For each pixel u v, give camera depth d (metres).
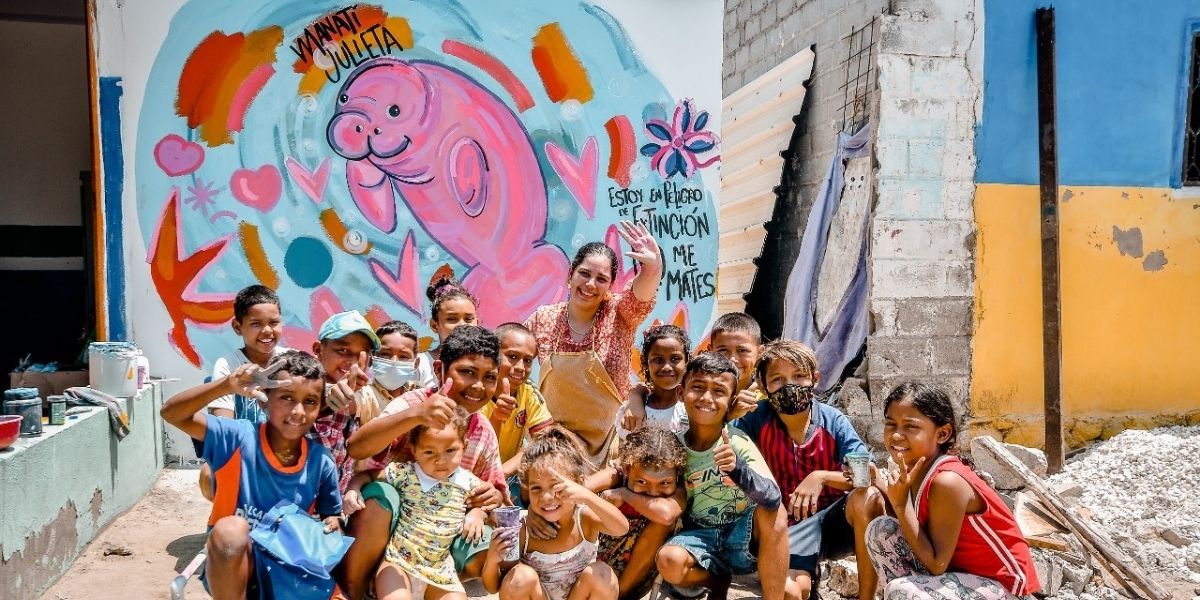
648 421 4.11
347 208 5.92
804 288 7.33
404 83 5.97
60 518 4.08
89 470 4.45
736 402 3.92
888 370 6.30
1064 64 6.50
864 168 6.43
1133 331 6.70
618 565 3.87
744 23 8.60
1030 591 3.41
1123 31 6.58
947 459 3.47
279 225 5.84
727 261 8.88
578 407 4.46
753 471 3.67
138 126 5.63
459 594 3.37
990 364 6.45
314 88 5.83
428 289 5.21
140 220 5.66
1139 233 6.68
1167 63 6.67
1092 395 6.64
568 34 6.20
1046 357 6.36
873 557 3.62
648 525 3.78
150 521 4.89
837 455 4.07
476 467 3.73
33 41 8.15
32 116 8.17
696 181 6.49
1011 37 6.40
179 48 5.66
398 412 3.42
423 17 5.97
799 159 7.50
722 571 3.75
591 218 6.31
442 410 3.35
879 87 6.23
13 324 8.15
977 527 3.42
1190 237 6.76
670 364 4.10
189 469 5.74
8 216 8.12
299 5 5.78
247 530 3.13
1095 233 6.62
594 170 6.29
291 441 3.30
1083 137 6.56
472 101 6.08
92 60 5.54
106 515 4.68
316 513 3.39
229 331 5.80
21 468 3.67
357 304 5.96
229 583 3.09
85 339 6.40
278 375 3.18
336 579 3.41
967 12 6.33
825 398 6.84
